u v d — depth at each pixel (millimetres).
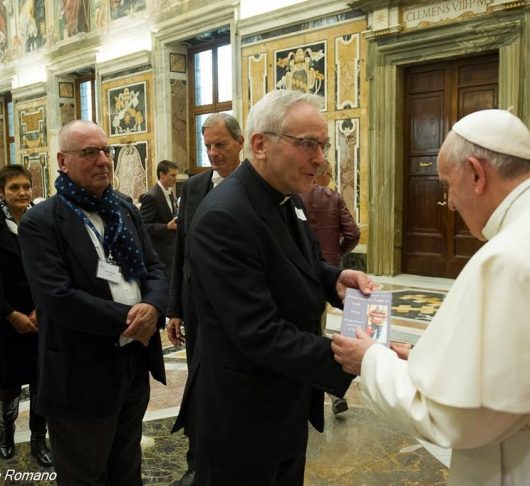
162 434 3607
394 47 8148
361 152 8742
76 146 2332
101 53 13930
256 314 1613
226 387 1735
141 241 2711
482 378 1187
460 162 1356
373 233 8688
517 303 1167
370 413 3875
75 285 2326
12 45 17625
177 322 3154
